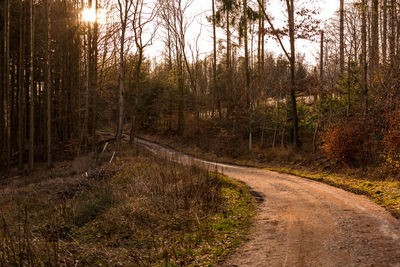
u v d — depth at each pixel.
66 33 27.98
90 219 9.44
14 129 31.47
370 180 12.53
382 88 16.53
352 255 5.37
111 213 9.42
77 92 31.11
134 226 8.09
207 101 41.16
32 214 10.58
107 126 58.69
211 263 5.51
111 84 32.34
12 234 7.75
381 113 16.56
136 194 11.40
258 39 33.12
